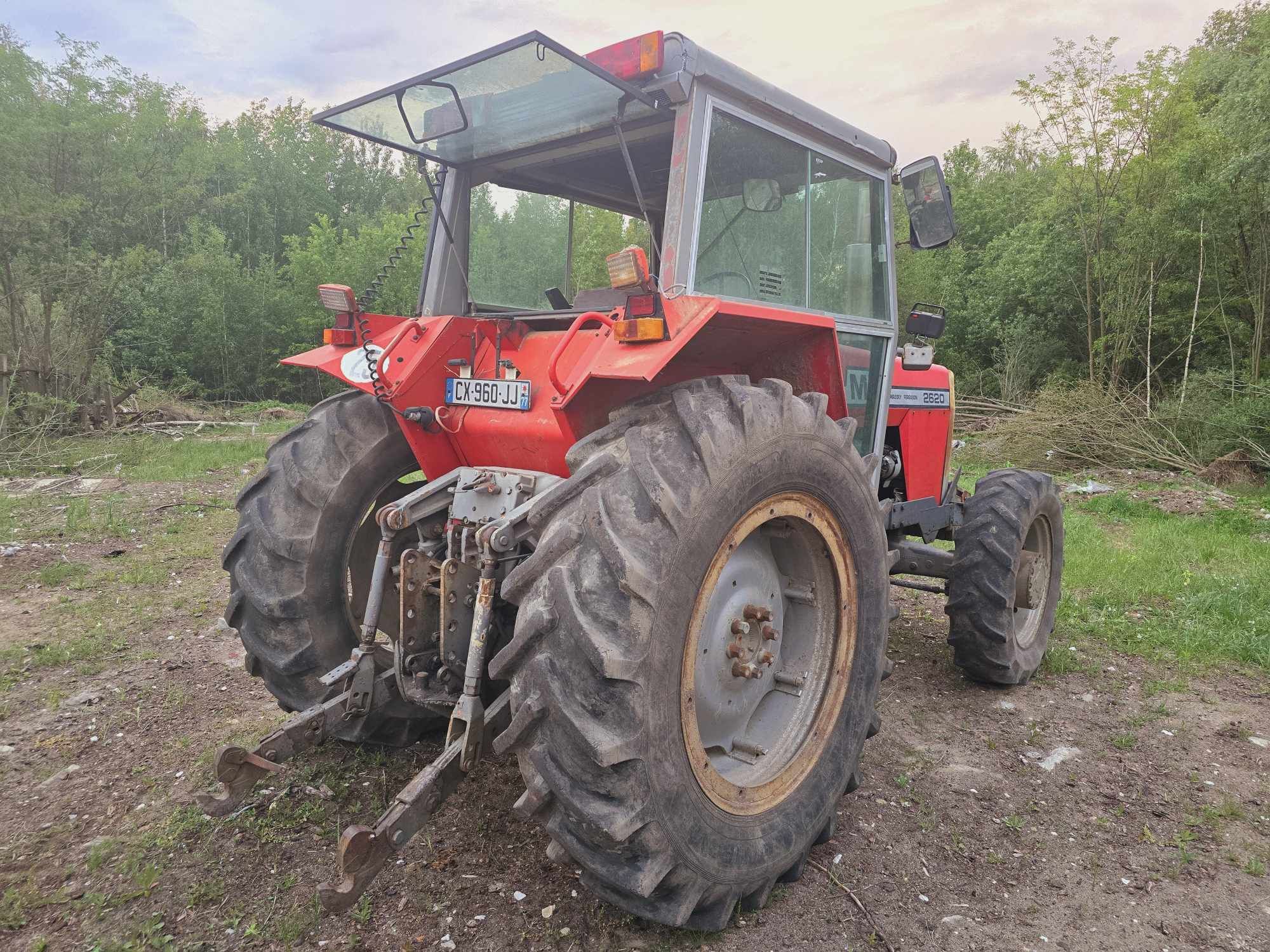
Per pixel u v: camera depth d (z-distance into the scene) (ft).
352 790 9.48
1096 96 49.03
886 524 11.96
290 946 7.06
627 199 11.75
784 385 7.98
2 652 13.65
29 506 25.31
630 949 7.11
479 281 11.55
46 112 49.08
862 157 11.17
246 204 113.09
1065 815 9.71
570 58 7.36
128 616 15.75
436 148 10.50
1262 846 9.13
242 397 84.12
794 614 8.98
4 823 8.87
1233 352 43.98
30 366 44.55
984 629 12.87
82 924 7.32
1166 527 26.89
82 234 52.37
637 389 7.83
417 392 9.13
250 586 9.17
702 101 8.31
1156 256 46.44
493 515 8.24
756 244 9.47
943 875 8.48
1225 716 12.59
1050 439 41.78
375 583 8.41
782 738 8.41
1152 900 8.17
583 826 6.16
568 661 6.14
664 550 6.48
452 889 7.82
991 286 62.28
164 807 9.18
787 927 7.57
